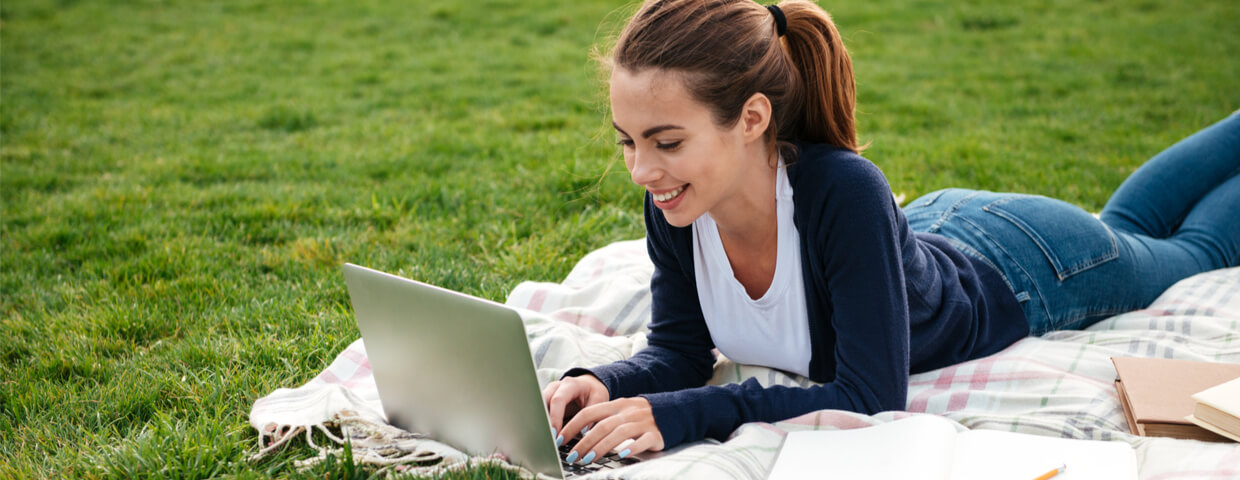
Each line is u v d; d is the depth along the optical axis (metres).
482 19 11.47
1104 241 2.81
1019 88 7.63
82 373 2.91
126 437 2.35
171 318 3.32
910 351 2.43
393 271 3.78
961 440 2.01
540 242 4.05
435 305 1.94
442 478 1.99
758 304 2.33
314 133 6.74
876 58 9.02
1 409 2.66
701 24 1.97
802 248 2.21
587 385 2.25
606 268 3.36
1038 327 2.72
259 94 8.09
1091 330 2.84
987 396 2.34
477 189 5.03
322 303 3.41
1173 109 6.73
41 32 10.92
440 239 4.23
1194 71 7.88
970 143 5.90
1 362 3.03
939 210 2.83
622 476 1.90
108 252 4.20
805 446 2.01
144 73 8.99
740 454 1.98
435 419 2.17
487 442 2.06
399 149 6.16
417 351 2.09
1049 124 6.45
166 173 5.66
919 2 11.50
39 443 2.39
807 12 2.14
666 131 1.97
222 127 6.96
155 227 4.50
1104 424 2.18
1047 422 2.18
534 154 5.88
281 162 5.88
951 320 2.47
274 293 3.55
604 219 4.32
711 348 2.58
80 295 3.65
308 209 4.73
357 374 2.65
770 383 2.44
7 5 12.29
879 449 1.94
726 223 2.24
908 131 6.43
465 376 2.00
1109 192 4.76
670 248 2.41
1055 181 4.98
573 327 2.86
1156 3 10.97
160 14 11.97
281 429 2.27
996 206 2.78
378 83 8.55
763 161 2.17
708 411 2.13
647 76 1.95
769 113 2.06
